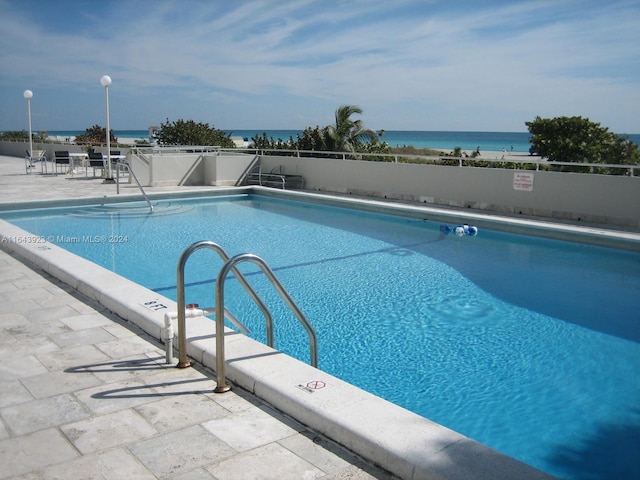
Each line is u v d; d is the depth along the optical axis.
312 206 12.23
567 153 13.96
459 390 3.86
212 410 2.68
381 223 10.26
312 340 3.23
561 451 3.11
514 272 6.90
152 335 3.67
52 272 5.21
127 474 2.14
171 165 14.09
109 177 14.61
